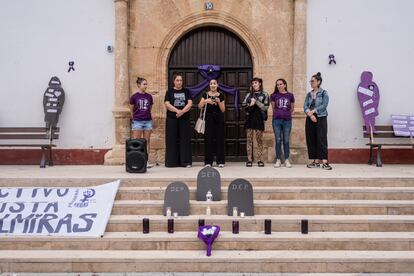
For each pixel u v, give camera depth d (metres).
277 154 9.02
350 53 10.02
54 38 10.08
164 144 10.16
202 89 10.07
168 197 6.32
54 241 5.73
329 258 5.35
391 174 7.61
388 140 9.94
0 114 10.05
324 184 7.12
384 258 5.36
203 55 10.37
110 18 10.08
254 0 10.13
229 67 10.35
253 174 7.60
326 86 10.02
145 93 9.14
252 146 9.19
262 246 5.70
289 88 10.14
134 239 5.71
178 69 10.38
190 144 9.16
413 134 9.71
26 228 5.93
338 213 6.43
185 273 5.31
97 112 10.09
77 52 10.08
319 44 10.02
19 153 10.01
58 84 10.02
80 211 6.25
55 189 6.72
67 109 10.06
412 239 5.71
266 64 10.13
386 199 6.77
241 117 10.35
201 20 10.15
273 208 6.44
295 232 6.00
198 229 5.79
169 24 10.16
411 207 6.42
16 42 10.05
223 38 10.39
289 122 9.00
